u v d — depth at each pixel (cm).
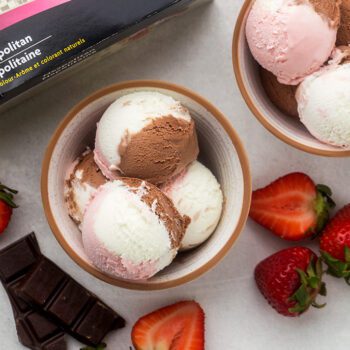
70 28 60
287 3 60
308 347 69
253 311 69
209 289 69
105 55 66
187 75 69
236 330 69
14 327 68
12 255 67
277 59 60
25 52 59
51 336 68
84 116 62
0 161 68
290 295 66
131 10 60
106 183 60
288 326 69
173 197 61
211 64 69
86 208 60
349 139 61
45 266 67
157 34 68
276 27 60
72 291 67
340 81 60
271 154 69
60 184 62
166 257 59
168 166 60
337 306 69
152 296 69
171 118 60
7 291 67
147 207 58
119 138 60
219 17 68
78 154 63
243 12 61
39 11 59
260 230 69
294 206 68
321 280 67
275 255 67
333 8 60
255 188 69
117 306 68
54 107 68
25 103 68
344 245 66
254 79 64
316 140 63
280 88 64
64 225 61
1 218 66
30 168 68
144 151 60
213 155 63
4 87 59
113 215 58
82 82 68
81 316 68
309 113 61
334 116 60
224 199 63
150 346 68
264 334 69
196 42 68
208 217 62
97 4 60
